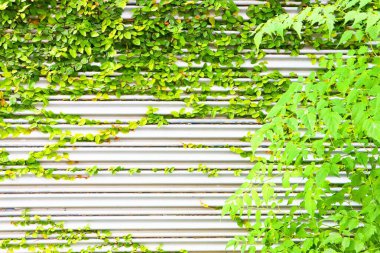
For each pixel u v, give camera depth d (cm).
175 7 325
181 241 348
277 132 155
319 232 213
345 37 165
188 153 341
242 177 342
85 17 321
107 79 328
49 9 321
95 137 335
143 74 331
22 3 317
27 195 341
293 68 333
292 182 338
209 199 345
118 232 347
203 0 323
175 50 328
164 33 323
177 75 329
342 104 151
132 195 344
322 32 328
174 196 344
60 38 322
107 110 335
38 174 337
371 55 320
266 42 328
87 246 347
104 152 339
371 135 144
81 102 333
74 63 326
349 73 155
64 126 335
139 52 326
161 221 347
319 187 175
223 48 328
